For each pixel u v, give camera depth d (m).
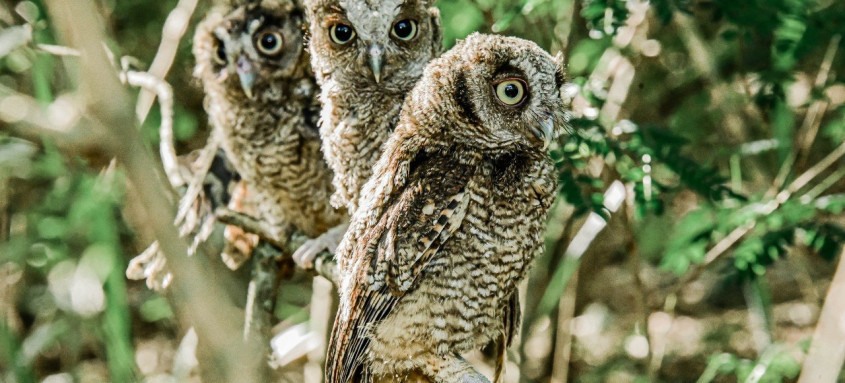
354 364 3.79
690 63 7.19
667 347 8.15
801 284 8.09
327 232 4.85
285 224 5.23
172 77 6.77
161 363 8.03
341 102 4.40
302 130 4.96
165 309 7.39
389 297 3.65
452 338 3.70
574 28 5.61
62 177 6.65
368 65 4.29
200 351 2.68
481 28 6.13
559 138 4.45
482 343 3.87
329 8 4.36
